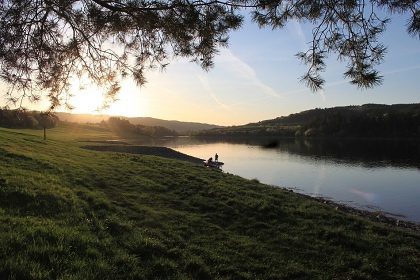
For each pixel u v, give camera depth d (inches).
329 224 430.9
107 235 292.5
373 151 2792.8
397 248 363.3
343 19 169.2
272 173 1562.5
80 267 209.2
